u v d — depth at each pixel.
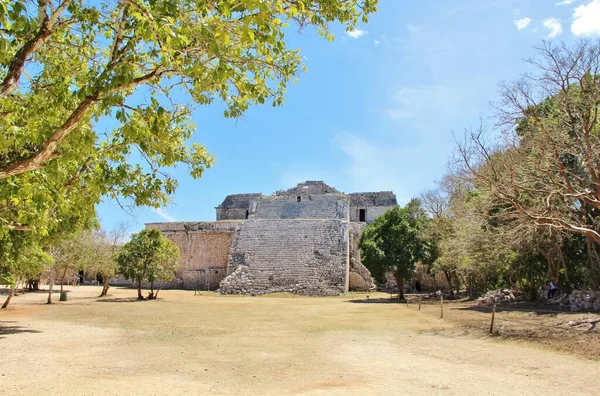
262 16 5.09
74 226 15.98
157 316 20.58
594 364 9.65
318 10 7.18
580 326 14.12
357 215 54.12
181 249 47.34
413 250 30.77
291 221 43.62
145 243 31.72
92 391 7.61
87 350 11.91
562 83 14.98
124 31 6.65
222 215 60.56
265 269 38.91
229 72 6.65
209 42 5.82
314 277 37.53
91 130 8.30
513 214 15.91
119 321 18.64
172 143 8.85
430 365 9.77
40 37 6.01
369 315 20.64
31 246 15.41
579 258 20.94
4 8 4.74
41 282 55.75
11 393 7.45
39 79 8.62
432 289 44.12
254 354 11.26
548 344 11.97
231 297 34.41
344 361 10.30
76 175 8.59
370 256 31.44
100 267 34.19
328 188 54.44
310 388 7.81
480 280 32.53
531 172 15.18
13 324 17.53
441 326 16.33
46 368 9.59
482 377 8.57
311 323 17.77
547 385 7.90
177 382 8.32
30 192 7.88
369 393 7.43
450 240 25.52
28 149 9.98
